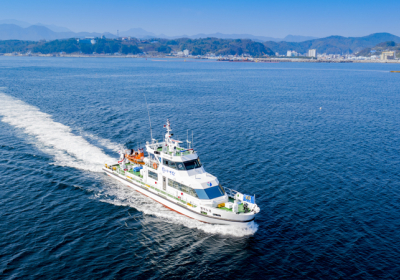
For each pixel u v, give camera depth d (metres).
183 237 31.03
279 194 40.53
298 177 46.06
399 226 33.28
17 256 26.88
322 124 81.25
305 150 59.03
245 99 122.88
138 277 25.06
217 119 84.50
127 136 65.38
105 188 41.34
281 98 127.81
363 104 115.94
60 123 72.44
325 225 33.34
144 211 35.97
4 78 172.25
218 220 32.66
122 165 43.88
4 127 66.12
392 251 28.91
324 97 133.12
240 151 57.62
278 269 26.45
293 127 77.25
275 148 59.88
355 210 36.62
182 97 124.00
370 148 60.88
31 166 47.00
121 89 142.88
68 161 49.53
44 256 27.08
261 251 28.95
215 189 34.94
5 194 38.41
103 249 28.53
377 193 41.16
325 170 49.03
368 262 27.34
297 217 34.94
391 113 98.19
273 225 33.28
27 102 97.81
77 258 27.05
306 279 25.22
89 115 83.31
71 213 34.75
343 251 28.89
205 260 27.53
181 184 35.56
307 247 29.50
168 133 39.56
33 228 31.36
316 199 39.31
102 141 60.81
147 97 121.00
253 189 41.81
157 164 39.03
